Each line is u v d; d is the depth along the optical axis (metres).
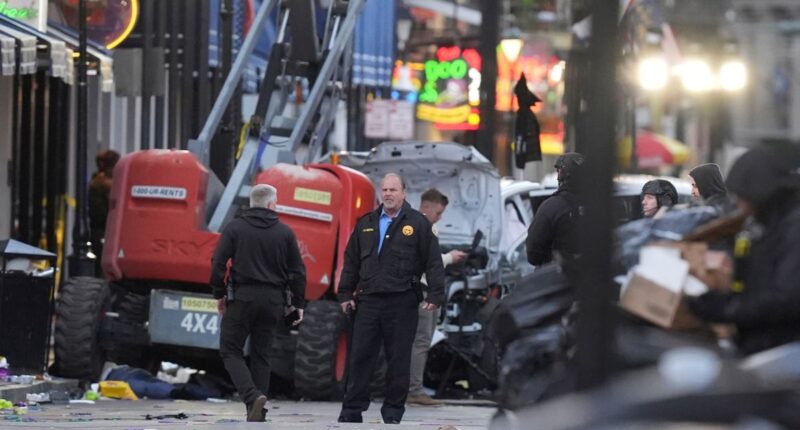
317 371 59.94
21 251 58.94
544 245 45.09
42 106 90.88
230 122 79.50
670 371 15.20
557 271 31.39
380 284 49.84
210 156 72.56
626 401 14.88
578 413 15.05
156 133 89.19
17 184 88.50
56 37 73.56
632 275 25.84
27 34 66.81
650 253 25.78
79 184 71.44
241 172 63.91
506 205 72.19
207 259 60.25
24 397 55.78
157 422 49.38
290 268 51.62
